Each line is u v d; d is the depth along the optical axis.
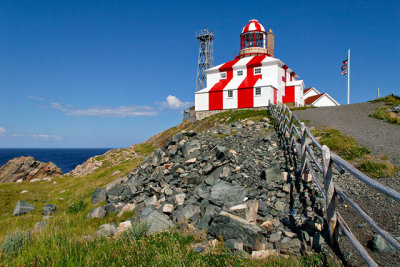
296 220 6.94
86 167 35.53
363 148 11.19
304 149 8.92
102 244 6.88
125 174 21.23
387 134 13.43
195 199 9.86
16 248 6.99
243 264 5.17
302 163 8.98
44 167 37.75
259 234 6.20
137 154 37.59
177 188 11.72
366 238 5.41
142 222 7.96
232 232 6.52
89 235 8.54
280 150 12.58
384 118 17.88
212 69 44.62
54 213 15.51
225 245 6.26
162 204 10.63
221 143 15.20
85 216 12.48
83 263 5.70
